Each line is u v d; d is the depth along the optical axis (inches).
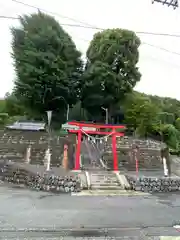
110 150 1090.1
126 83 1686.8
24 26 1519.4
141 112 1471.5
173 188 693.3
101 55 1694.1
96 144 1158.3
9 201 483.2
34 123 1359.5
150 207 462.0
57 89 1475.1
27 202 478.0
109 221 351.6
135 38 1710.1
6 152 1002.1
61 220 351.3
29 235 282.0
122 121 1636.3
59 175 693.3
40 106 1553.9
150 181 690.8
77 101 1761.8
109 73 1555.1
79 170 807.7
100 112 1769.2
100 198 548.4
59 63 1464.1
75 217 370.0
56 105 1611.7
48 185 642.2
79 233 295.0
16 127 1304.1
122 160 1046.4
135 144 1131.3
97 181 706.2
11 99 1664.6
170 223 347.9
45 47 1473.9
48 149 923.4
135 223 343.9
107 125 900.0
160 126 1465.3
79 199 528.4
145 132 1460.4
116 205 474.3
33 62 1407.5
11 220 343.9
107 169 932.6
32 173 714.2
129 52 1678.2
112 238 279.0
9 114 1729.8
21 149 1015.6
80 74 1707.7
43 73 1391.5
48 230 303.4
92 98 1638.8
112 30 1753.2
